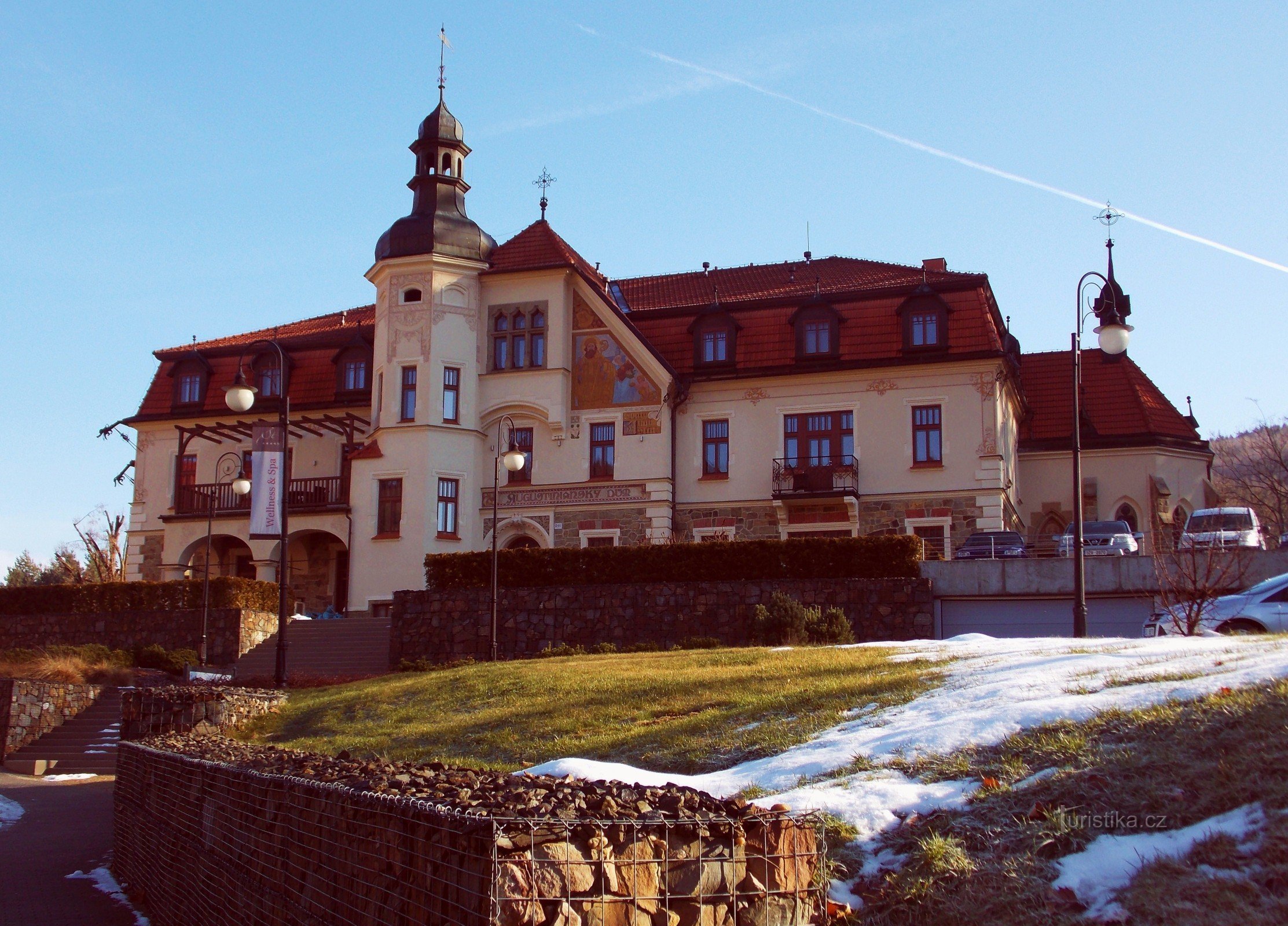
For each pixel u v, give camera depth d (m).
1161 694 10.41
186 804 12.10
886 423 40.84
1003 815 8.90
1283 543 35.03
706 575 32.59
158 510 48.66
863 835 9.23
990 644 19.00
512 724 18.66
